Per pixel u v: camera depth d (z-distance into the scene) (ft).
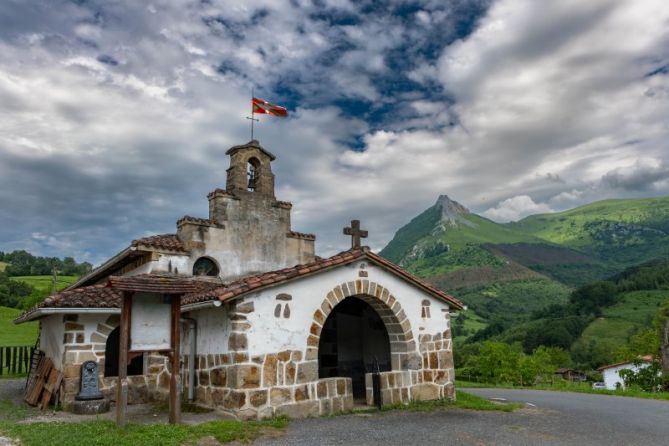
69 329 41.52
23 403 44.57
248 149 58.39
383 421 34.55
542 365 172.24
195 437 27.12
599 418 38.06
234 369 33.86
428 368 43.98
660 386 100.37
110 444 24.43
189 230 52.21
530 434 30.91
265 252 57.26
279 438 28.71
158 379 44.93
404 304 43.73
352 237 43.29
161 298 30.81
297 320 37.17
